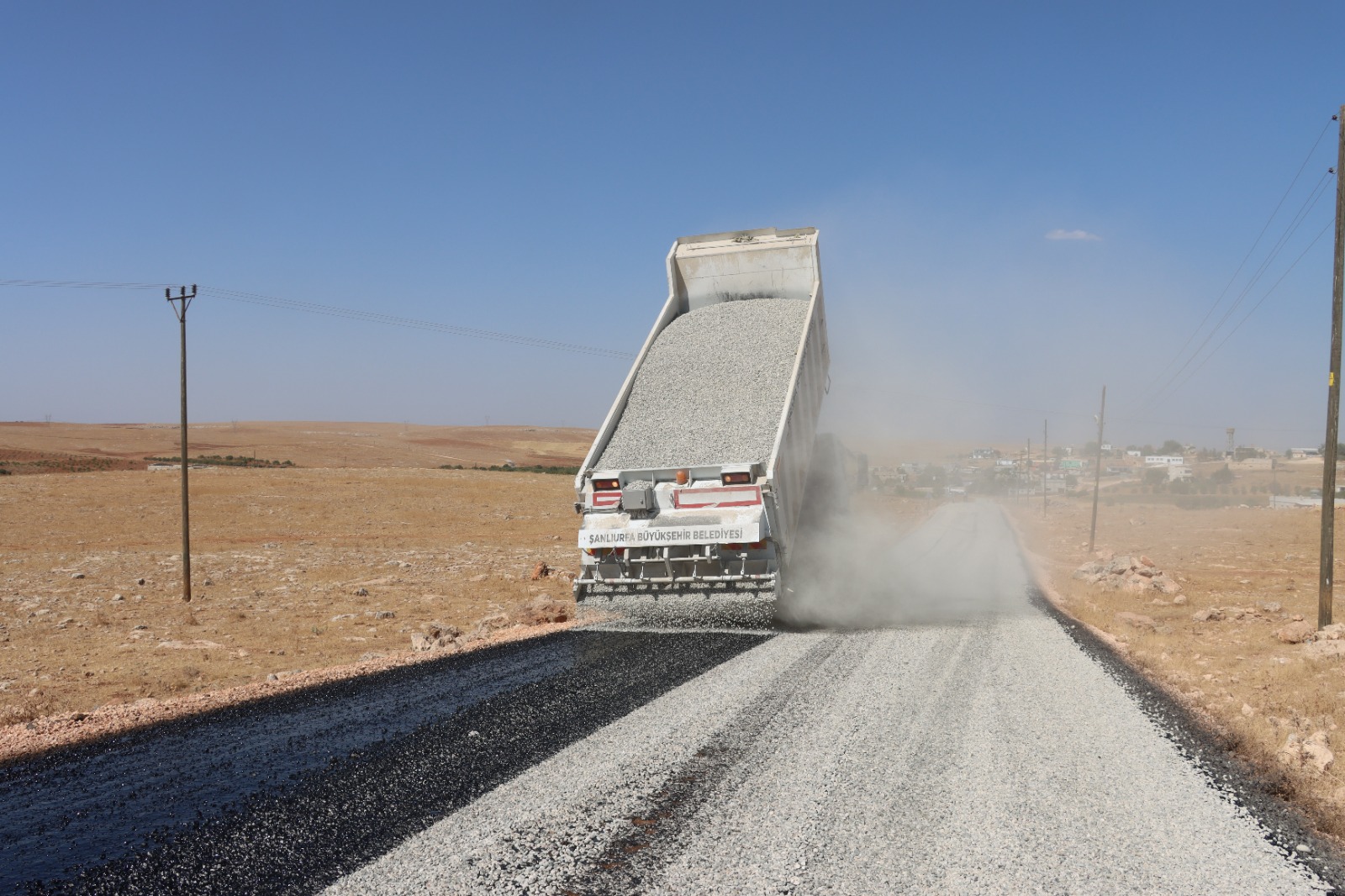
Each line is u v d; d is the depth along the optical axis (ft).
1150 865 17.74
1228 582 92.99
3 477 220.64
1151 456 609.83
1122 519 219.41
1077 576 94.07
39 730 30.14
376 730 27.78
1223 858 18.17
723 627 45.50
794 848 18.11
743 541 43.45
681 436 48.98
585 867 17.31
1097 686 33.50
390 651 53.52
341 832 19.44
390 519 183.21
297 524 171.32
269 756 25.44
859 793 21.21
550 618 56.54
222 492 210.79
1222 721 29.25
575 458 502.79
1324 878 17.47
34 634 60.29
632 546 44.75
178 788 22.88
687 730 26.63
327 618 68.85
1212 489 371.97
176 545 140.36
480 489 239.71
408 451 493.36
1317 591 84.38
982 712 28.94
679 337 59.11
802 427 52.06
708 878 16.80
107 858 18.48
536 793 21.38
